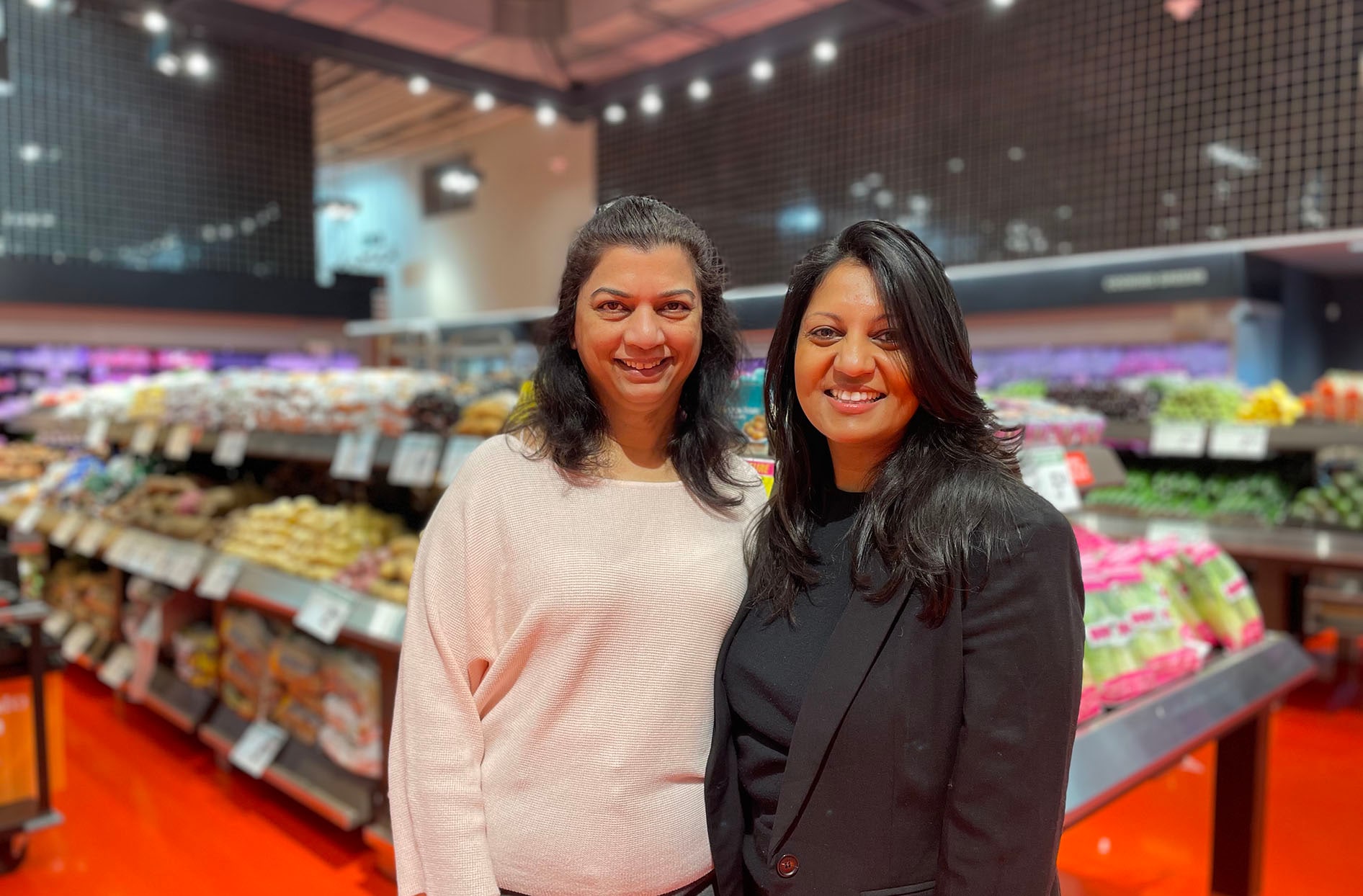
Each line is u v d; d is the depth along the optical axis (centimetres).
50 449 694
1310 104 593
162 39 668
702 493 134
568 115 814
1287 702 445
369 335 965
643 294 122
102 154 867
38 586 544
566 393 132
